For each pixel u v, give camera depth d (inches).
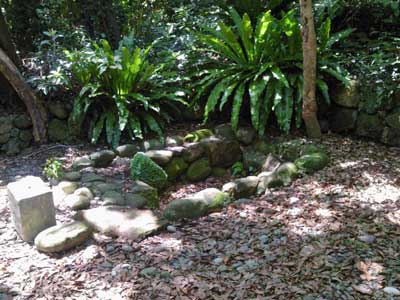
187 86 171.0
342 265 87.3
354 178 126.0
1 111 168.7
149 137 163.3
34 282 88.0
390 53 157.5
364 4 176.2
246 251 95.3
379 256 89.5
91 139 163.3
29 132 167.0
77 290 84.9
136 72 158.9
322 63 151.4
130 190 125.0
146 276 87.8
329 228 101.6
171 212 111.1
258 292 81.7
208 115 172.2
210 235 103.0
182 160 148.9
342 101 154.9
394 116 145.7
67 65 168.2
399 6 169.5
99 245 99.3
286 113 147.9
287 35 154.6
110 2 208.2
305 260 90.0
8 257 96.9
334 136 155.8
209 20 193.0
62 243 96.6
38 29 192.1
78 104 157.8
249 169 154.4
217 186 149.4
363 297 78.3
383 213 106.7
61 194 122.6
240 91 152.8
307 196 118.8
